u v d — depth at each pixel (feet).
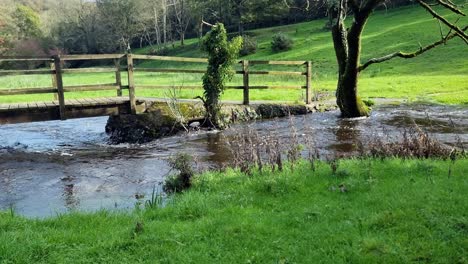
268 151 32.35
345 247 16.02
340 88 53.42
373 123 48.98
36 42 242.37
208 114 48.75
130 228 19.02
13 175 33.17
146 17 249.34
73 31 256.52
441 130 43.45
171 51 238.68
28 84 97.96
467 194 20.20
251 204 21.71
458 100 61.82
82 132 51.29
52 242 17.94
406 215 18.13
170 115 47.24
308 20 241.35
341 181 24.12
